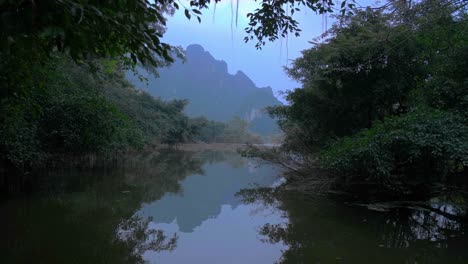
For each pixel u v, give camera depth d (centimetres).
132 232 666
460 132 739
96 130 1229
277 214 848
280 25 478
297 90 1183
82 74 1388
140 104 2647
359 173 931
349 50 955
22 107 748
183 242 617
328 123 1173
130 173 1546
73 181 1216
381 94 1005
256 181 1481
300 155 1308
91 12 204
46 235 613
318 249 585
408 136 766
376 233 683
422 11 629
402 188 924
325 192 1077
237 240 635
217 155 3212
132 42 235
